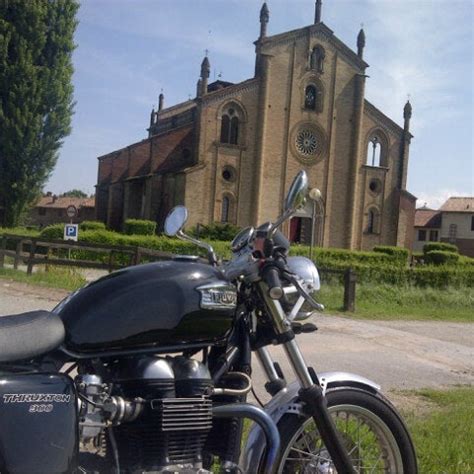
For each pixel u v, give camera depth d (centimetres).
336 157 4944
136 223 4138
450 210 7406
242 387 323
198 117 4566
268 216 4728
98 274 1947
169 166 4919
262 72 4675
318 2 4906
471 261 4072
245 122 4650
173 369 302
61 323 291
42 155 4006
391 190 5122
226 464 317
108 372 299
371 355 1038
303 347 1049
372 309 1736
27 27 3912
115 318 292
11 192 3978
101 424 282
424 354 1107
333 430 321
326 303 1705
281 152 4769
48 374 274
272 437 312
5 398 260
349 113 4988
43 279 1552
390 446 351
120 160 5788
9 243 2320
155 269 307
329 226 4912
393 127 5119
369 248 5050
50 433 264
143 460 290
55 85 4003
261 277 329
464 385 855
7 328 277
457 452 493
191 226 4438
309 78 4850
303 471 337
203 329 307
